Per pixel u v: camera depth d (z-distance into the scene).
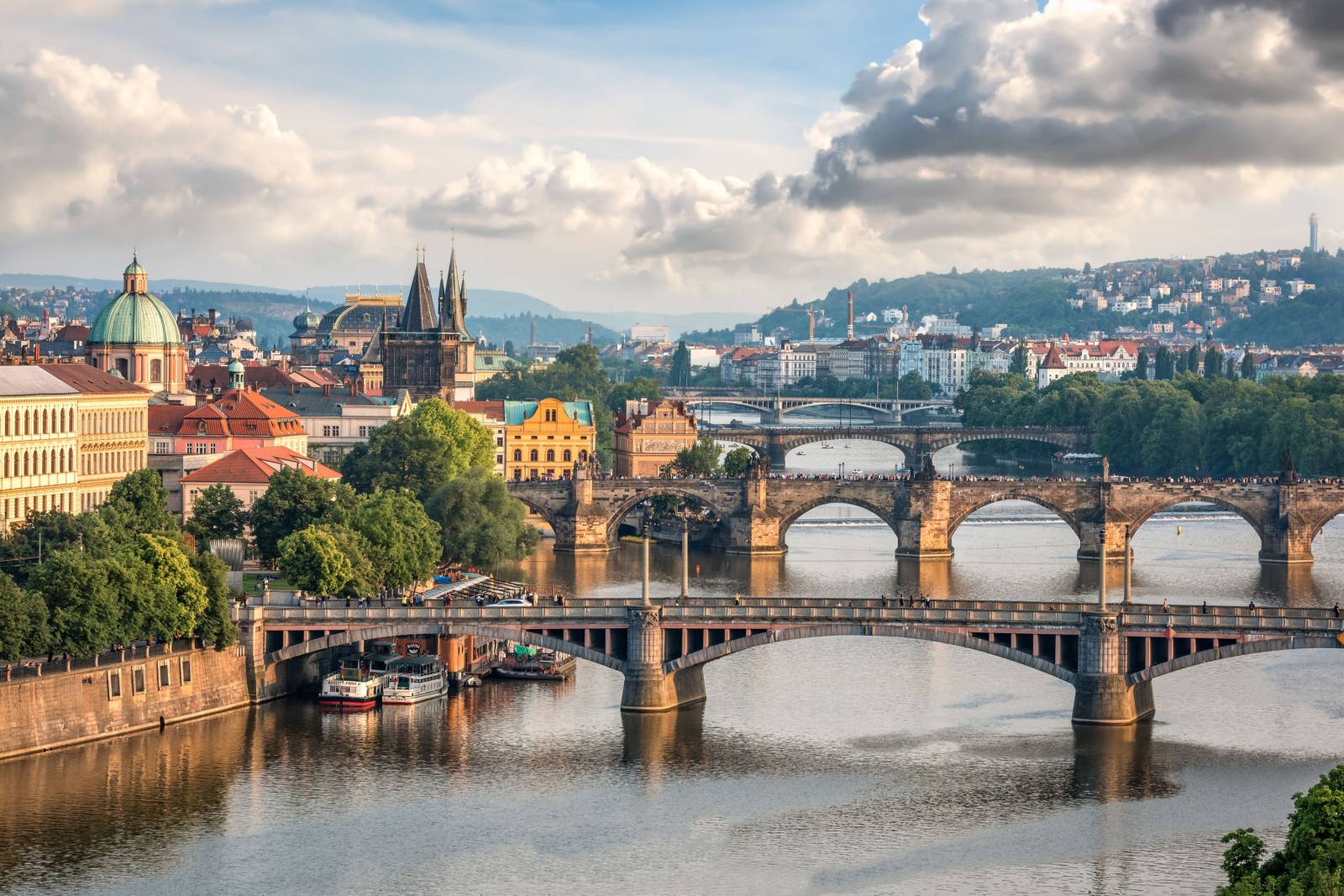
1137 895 196.88
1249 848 167.75
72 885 199.25
